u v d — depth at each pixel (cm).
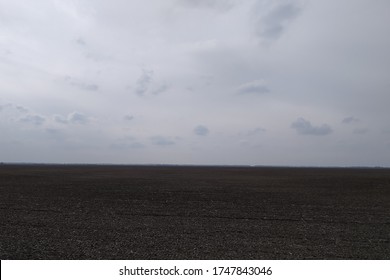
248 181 4753
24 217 1589
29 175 5975
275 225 1441
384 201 2406
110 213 1752
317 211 1873
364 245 1084
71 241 1102
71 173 7125
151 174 7069
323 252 993
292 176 6656
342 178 5847
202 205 2103
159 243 1086
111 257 926
